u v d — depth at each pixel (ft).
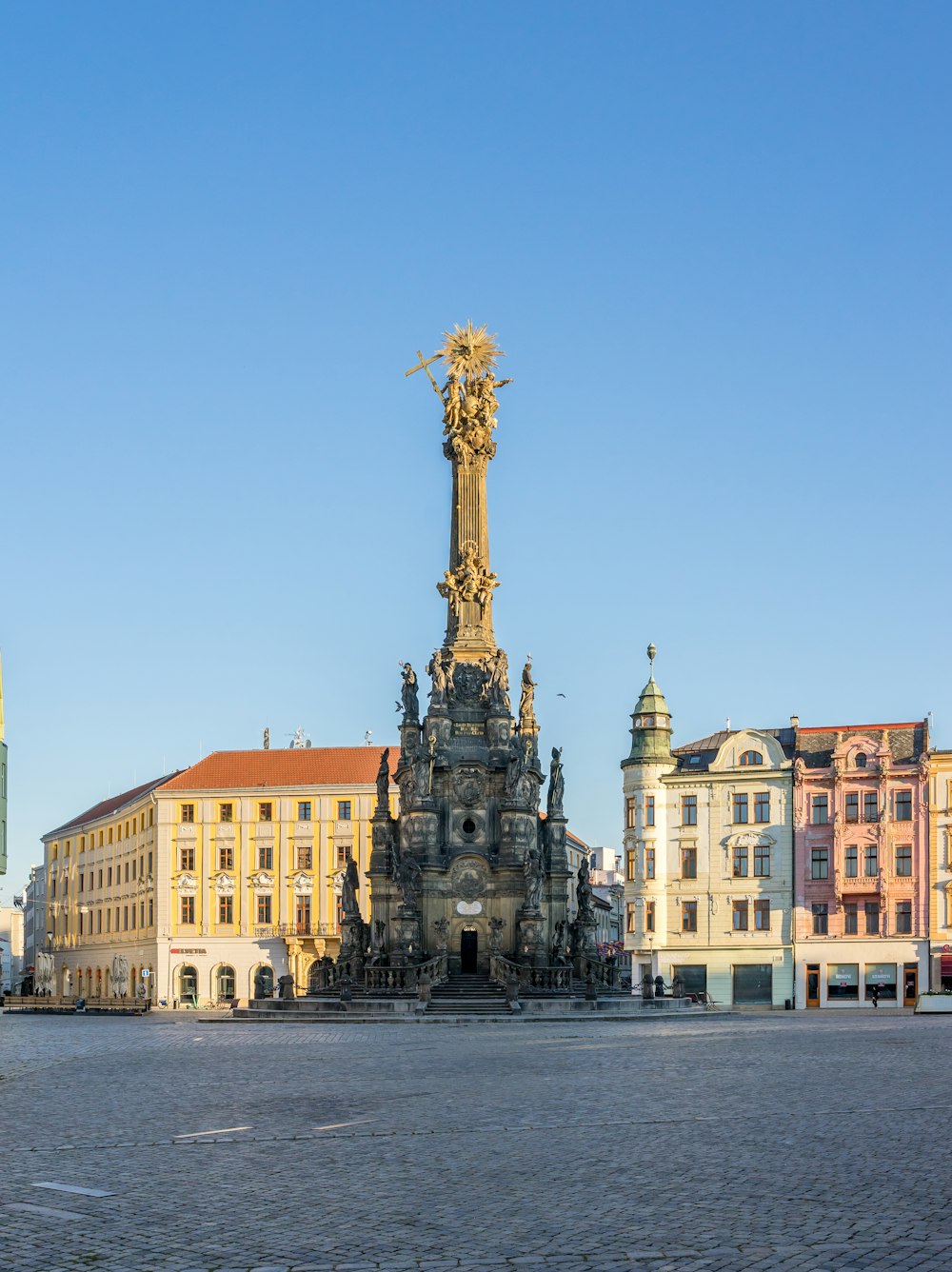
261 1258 54.19
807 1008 373.20
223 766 446.19
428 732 305.32
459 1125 89.51
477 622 317.42
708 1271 51.31
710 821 390.01
